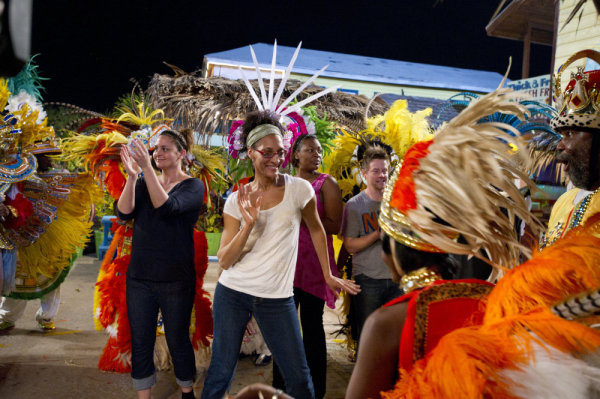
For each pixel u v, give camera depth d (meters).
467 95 3.71
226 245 2.72
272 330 2.66
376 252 3.37
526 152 1.14
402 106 4.40
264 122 2.86
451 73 18.09
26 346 4.30
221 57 14.11
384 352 1.18
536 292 1.03
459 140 1.16
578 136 1.88
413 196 1.21
